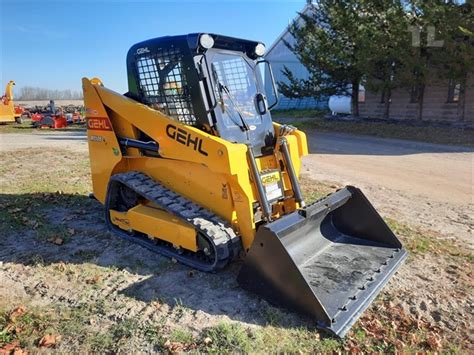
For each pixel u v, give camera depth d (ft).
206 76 14.35
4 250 16.65
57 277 14.37
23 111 94.07
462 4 49.34
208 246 14.23
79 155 41.16
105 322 11.71
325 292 12.41
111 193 18.04
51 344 10.64
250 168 13.82
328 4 63.16
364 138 55.42
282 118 86.99
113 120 17.78
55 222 19.97
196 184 15.38
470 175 31.81
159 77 15.67
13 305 12.53
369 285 13.00
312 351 10.52
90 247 16.92
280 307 12.28
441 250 16.98
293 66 108.47
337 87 71.41
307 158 40.55
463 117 57.77
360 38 55.67
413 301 12.92
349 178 31.17
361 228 16.05
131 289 13.55
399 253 15.26
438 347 10.74
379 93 68.69
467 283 14.12
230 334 11.02
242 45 16.21
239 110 15.31
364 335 11.17
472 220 21.17
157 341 10.85
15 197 24.29
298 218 13.12
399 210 22.88
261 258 12.28
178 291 13.42
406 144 48.67
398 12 53.47
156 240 16.29
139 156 17.25
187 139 14.28
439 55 50.52
